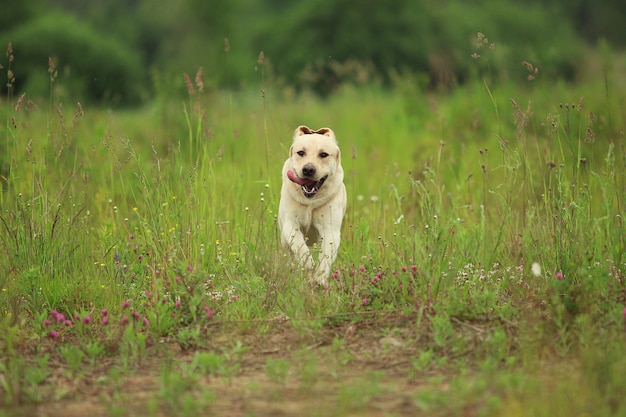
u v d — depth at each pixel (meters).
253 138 18.77
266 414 6.85
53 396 7.38
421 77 24.20
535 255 10.16
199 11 76.00
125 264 10.67
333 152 11.06
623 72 25.25
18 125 13.20
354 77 36.78
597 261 10.12
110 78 41.06
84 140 15.77
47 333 8.91
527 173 12.91
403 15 62.34
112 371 7.58
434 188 14.63
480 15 67.69
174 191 12.82
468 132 18.03
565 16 85.44
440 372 7.79
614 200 12.34
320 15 63.06
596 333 8.34
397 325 8.84
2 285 9.81
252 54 64.31
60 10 70.69
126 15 86.44
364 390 7.15
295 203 11.09
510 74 20.56
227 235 11.77
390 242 10.44
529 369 7.64
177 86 18.53
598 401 6.81
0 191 11.92
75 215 11.23
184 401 7.09
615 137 14.66
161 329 8.84
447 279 9.27
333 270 10.50
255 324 9.00
